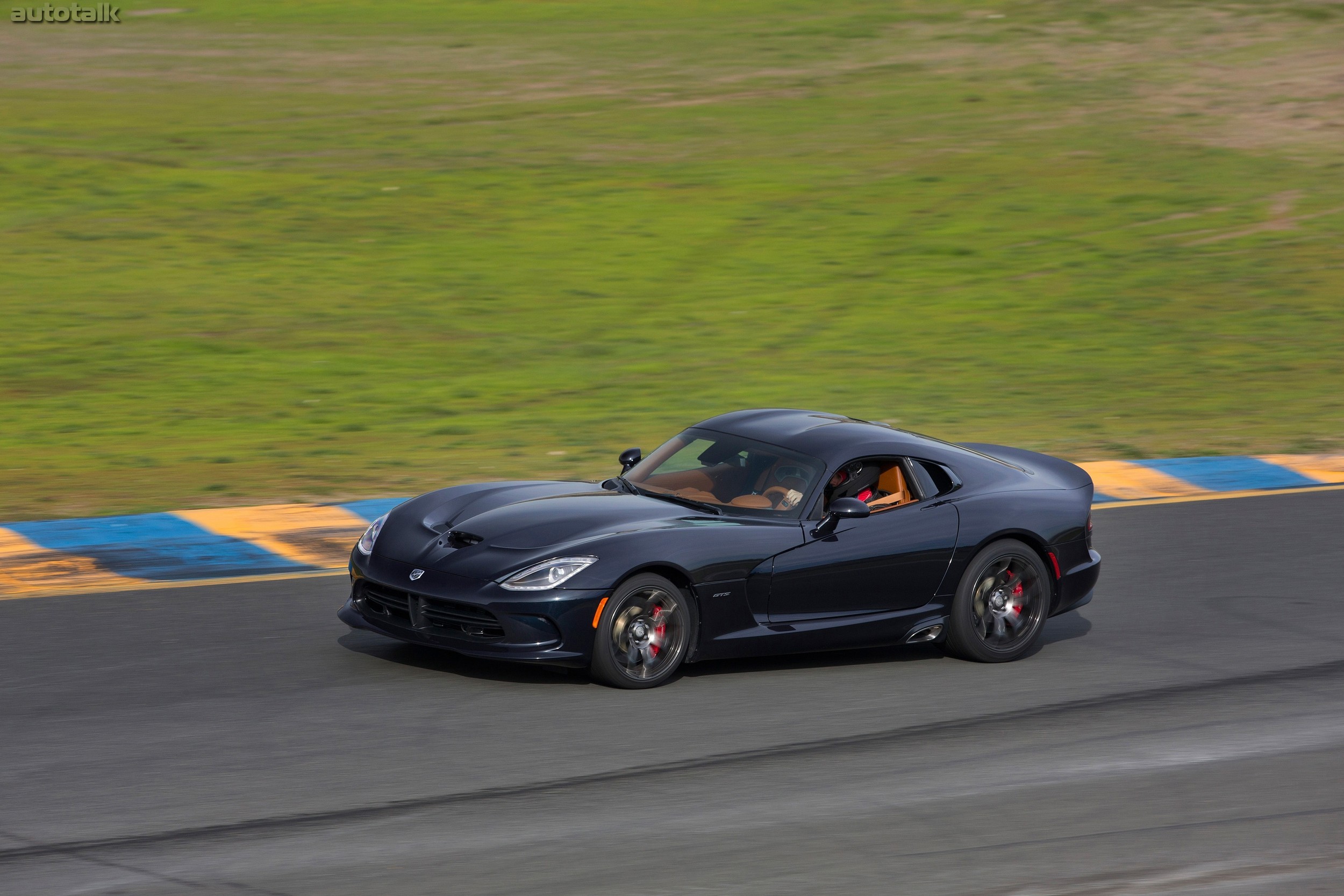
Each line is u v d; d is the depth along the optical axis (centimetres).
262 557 3906
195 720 2697
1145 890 2162
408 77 14500
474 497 3212
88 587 3553
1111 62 14900
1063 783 2581
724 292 8606
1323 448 5800
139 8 17562
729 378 6850
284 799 2348
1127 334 7956
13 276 8350
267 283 8481
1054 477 3547
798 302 8444
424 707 2806
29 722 2659
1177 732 2870
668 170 11400
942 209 10512
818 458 3244
